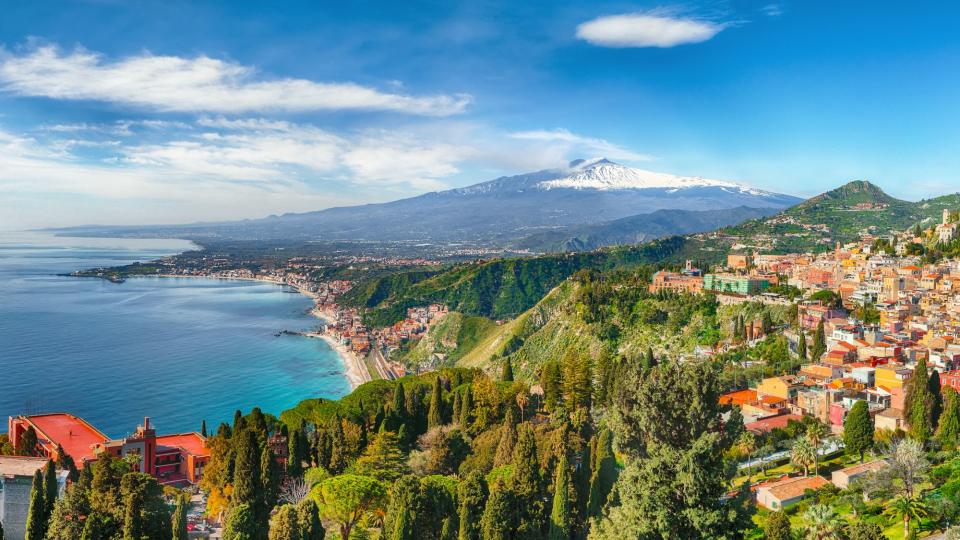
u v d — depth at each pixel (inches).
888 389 6535.4
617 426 2495.1
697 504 2225.6
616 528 2373.3
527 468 3836.1
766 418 6461.6
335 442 5231.3
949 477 4434.1
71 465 4726.9
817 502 4527.6
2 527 3991.1
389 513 3535.9
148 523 3417.8
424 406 6929.1
